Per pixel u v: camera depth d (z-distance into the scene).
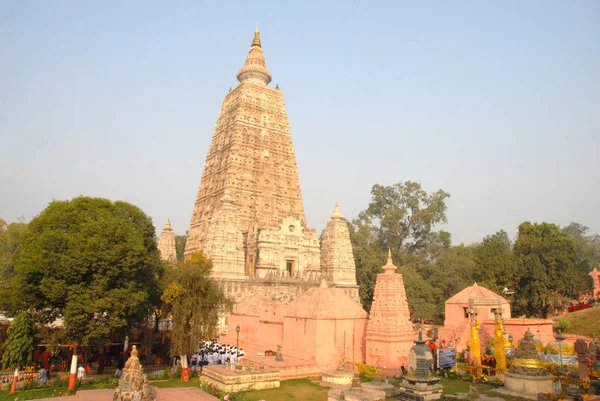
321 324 43.53
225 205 92.94
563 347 46.25
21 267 37.78
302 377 40.78
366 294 108.94
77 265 37.72
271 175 106.38
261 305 55.44
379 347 41.75
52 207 43.44
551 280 72.75
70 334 36.69
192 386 38.88
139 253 40.97
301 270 100.44
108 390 33.03
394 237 124.31
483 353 46.44
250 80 112.88
